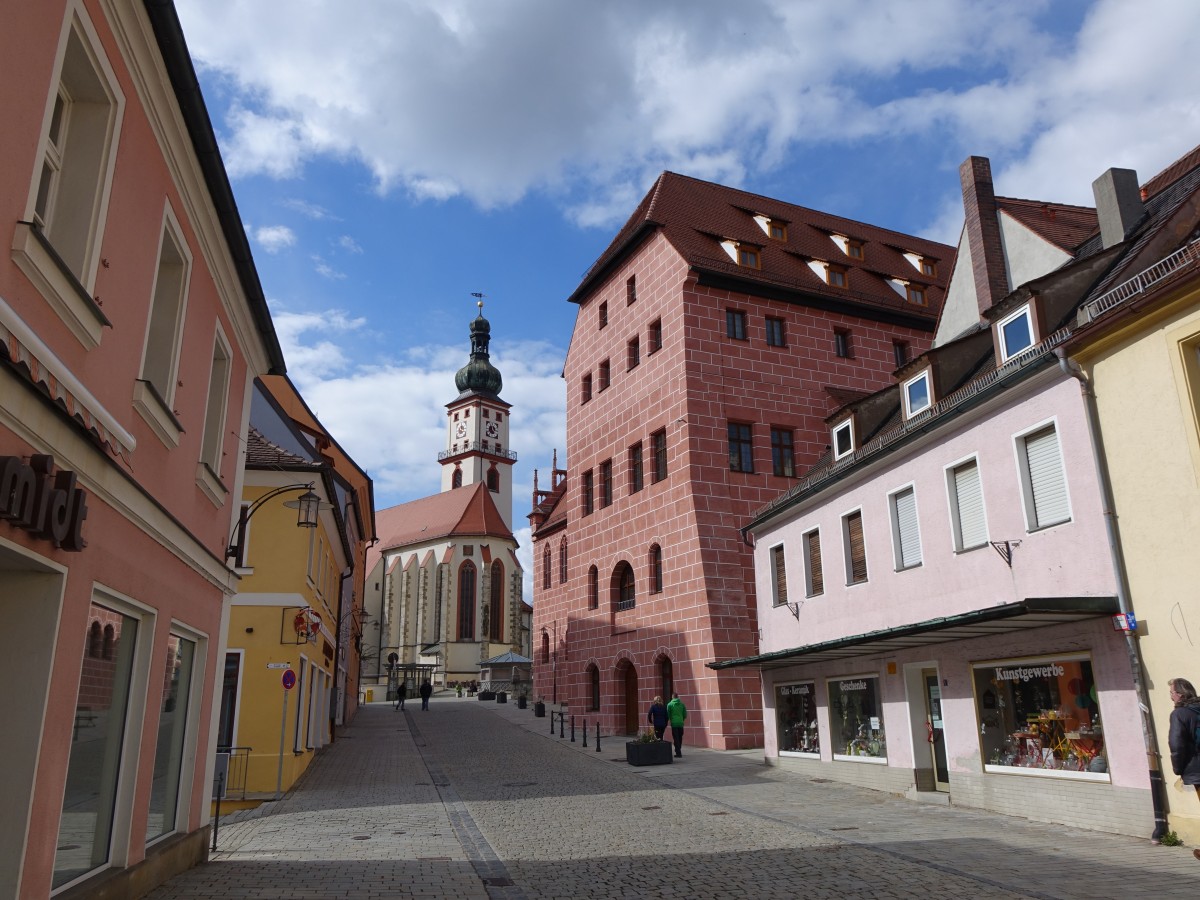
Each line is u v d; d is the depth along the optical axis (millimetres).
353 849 12219
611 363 38688
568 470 41750
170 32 7461
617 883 9922
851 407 21531
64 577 6531
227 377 12156
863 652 17688
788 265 37000
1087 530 12641
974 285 21688
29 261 5617
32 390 5598
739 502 32250
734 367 33781
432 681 82875
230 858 11484
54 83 6004
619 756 25922
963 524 15680
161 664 9367
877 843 11898
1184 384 11211
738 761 24000
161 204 8602
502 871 10672
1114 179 17109
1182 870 9547
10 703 6242
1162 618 11312
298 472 20188
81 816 7441
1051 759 13125
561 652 44062
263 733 18891
